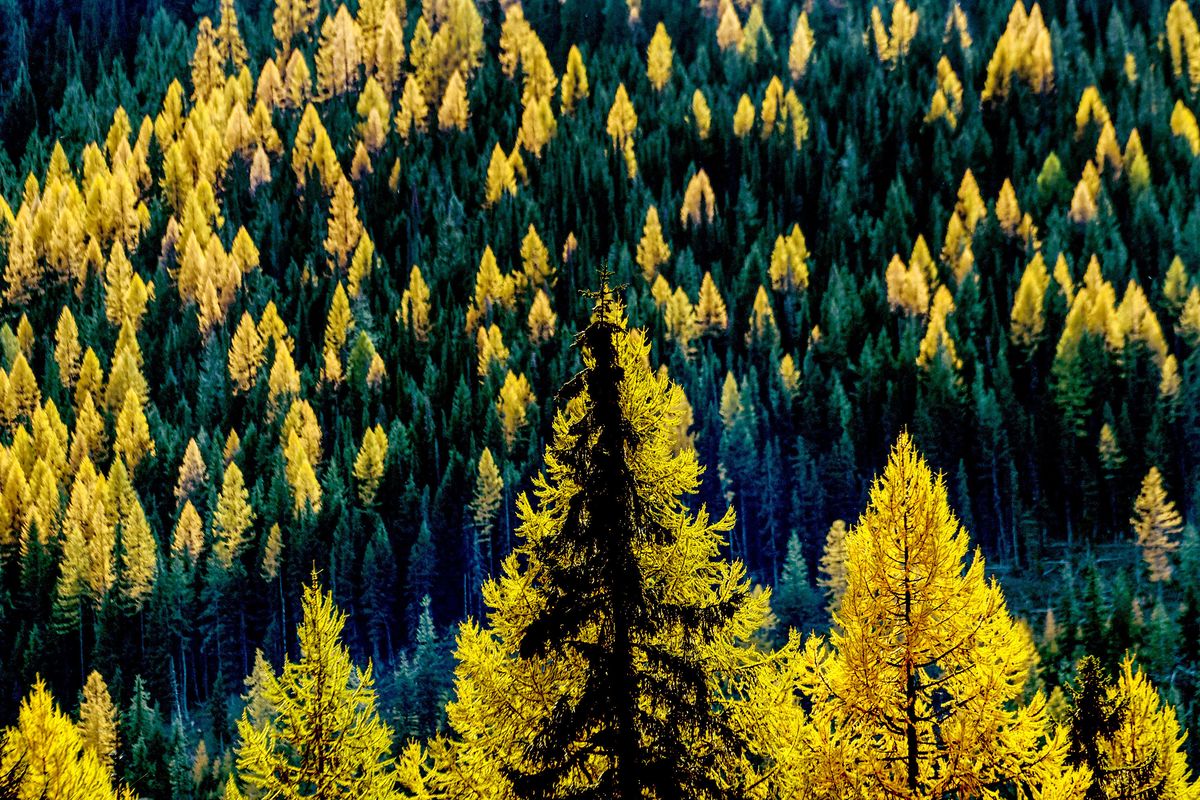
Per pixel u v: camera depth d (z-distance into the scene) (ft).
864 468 389.39
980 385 375.45
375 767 68.90
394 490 398.01
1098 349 401.08
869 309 497.05
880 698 46.19
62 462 460.14
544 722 42.93
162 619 329.11
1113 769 67.05
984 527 345.51
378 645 341.00
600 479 43.75
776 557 346.13
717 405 435.12
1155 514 284.20
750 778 45.78
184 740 277.23
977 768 44.32
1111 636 206.39
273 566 360.69
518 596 46.11
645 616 43.01
